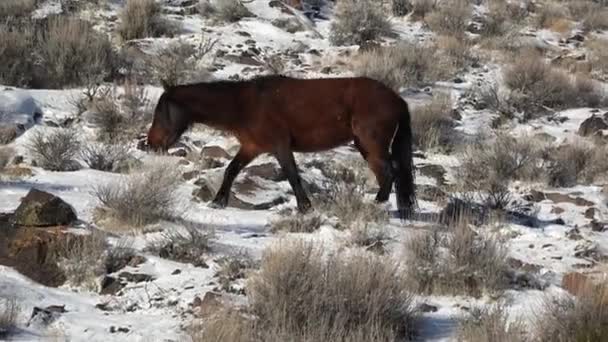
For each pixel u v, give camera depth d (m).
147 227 11.93
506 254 11.22
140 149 16.64
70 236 10.77
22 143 16.38
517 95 21.27
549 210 14.50
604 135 19.16
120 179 13.77
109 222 11.89
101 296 10.05
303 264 9.48
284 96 13.15
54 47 20.89
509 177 16.30
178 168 14.91
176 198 13.38
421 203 14.51
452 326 9.48
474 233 11.39
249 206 13.62
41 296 9.83
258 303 9.19
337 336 8.48
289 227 12.45
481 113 20.58
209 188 13.94
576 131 19.75
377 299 9.12
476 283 10.46
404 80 22.06
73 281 10.29
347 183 14.66
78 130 17.52
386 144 13.40
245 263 10.62
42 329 8.95
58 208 11.38
